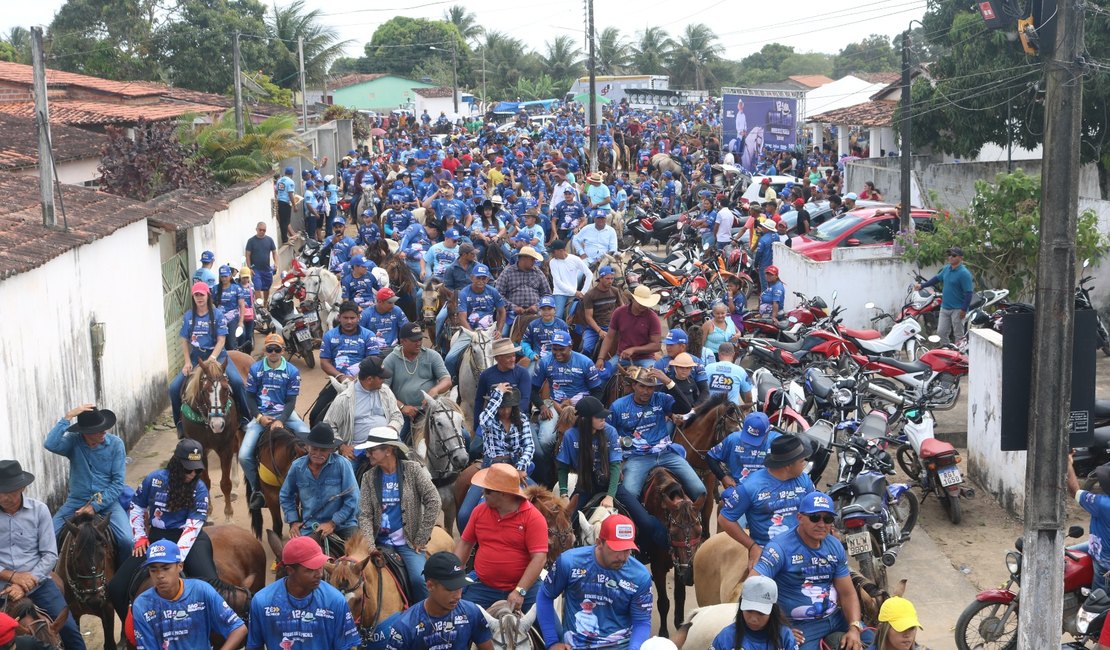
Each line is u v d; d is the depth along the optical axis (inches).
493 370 450.3
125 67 2278.5
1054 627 320.8
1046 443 311.9
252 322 757.3
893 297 823.7
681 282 895.1
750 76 5034.5
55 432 372.2
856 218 932.6
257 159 1219.9
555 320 564.7
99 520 351.3
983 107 1146.7
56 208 602.2
